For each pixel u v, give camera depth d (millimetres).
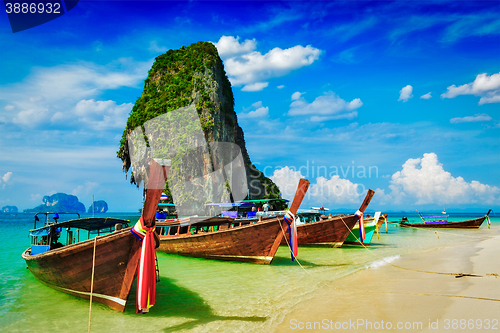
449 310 5945
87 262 6707
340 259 13844
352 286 8602
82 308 7223
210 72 71312
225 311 6902
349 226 16734
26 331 6035
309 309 6699
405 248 17984
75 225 10500
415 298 6984
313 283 9219
